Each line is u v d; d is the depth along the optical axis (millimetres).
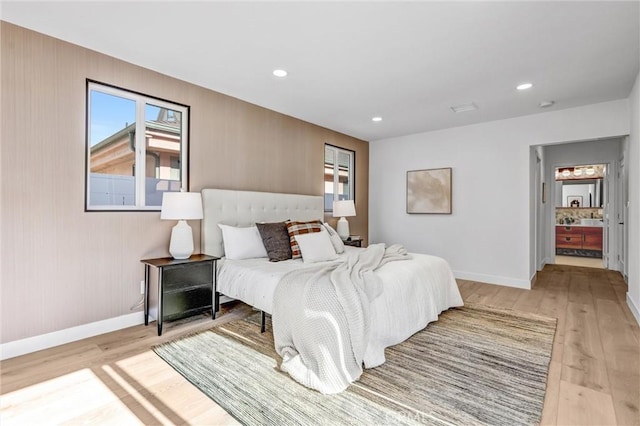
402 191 5699
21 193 2332
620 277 5152
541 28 2287
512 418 1632
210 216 3436
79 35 2432
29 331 2363
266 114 4164
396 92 3555
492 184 4723
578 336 2703
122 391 1866
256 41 2492
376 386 1919
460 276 5031
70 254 2561
